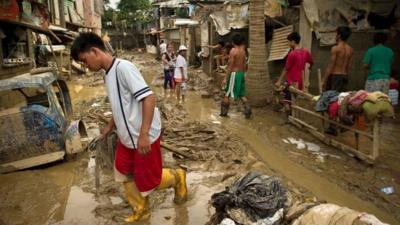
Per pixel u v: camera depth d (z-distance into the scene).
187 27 24.95
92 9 35.84
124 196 4.45
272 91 10.19
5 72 9.88
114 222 3.85
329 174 5.21
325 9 10.05
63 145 5.52
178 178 4.10
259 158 5.89
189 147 6.14
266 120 8.55
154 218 3.92
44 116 5.32
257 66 9.78
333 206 2.99
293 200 3.62
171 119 8.39
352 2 9.91
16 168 5.25
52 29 15.40
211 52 16.48
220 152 6.01
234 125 8.17
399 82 9.88
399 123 7.90
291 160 5.82
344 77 7.17
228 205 3.44
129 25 52.47
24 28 12.54
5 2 9.25
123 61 3.35
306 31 10.46
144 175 3.54
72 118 8.00
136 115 3.40
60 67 17.25
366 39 10.12
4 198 4.34
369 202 4.37
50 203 4.26
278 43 11.97
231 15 14.28
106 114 8.92
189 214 4.01
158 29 42.34
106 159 4.57
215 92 12.67
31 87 5.44
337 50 7.03
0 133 5.14
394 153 5.98
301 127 7.57
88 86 16.16
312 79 10.79
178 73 11.31
